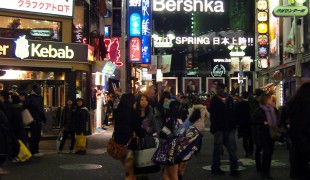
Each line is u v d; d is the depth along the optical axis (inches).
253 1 1971.0
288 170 446.3
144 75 1657.2
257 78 1871.3
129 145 302.5
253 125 412.5
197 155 562.6
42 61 732.0
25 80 743.1
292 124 202.7
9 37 721.6
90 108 836.0
